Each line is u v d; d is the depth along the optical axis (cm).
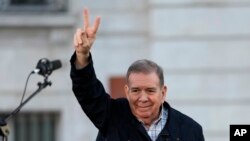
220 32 2823
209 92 2825
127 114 1299
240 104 2827
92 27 1271
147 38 2844
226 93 2825
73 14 2861
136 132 1284
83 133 2856
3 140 1519
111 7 2853
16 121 2905
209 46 2823
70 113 2869
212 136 2827
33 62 2881
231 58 2827
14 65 2883
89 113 1304
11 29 2881
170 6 2822
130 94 1270
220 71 2827
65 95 2869
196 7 2819
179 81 2820
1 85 2880
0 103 2880
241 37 2825
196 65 2820
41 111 2880
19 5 2902
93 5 2855
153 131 1288
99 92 1301
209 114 2823
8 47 2886
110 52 2847
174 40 2820
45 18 2859
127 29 2852
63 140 2872
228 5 2822
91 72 1288
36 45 2880
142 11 2852
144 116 1273
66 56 2870
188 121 1303
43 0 2906
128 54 2845
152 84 1259
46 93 2866
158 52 2822
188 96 2820
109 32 2852
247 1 2819
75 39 1270
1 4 2894
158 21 2823
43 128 2916
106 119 1303
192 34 2822
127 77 1273
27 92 2872
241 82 2825
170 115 1296
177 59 2822
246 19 2822
